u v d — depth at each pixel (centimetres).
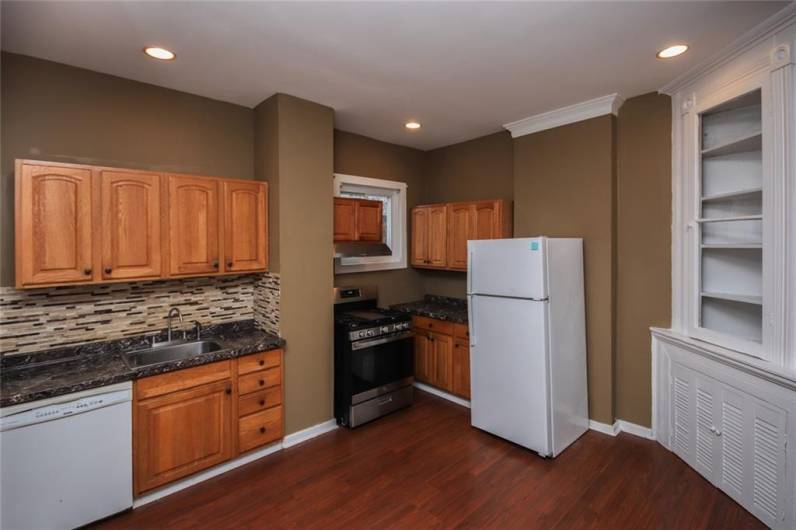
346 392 330
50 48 225
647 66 253
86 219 226
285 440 302
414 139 430
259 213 300
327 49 228
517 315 292
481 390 323
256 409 279
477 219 385
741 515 218
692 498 234
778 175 201
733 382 228
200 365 251
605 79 273
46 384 205
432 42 221
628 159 312
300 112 306
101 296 262
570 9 188
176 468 243
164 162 283
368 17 195
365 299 414
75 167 222
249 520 220
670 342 283
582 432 316
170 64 246
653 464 271
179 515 224
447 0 180
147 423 231
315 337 320
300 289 309
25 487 194
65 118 245
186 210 264
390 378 358
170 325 284
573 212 329
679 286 285
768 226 207
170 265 257
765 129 208
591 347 324
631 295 313
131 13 191
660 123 295
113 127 262
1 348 229
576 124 325
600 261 315
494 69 256
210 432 257
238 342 286
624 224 315
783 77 198
